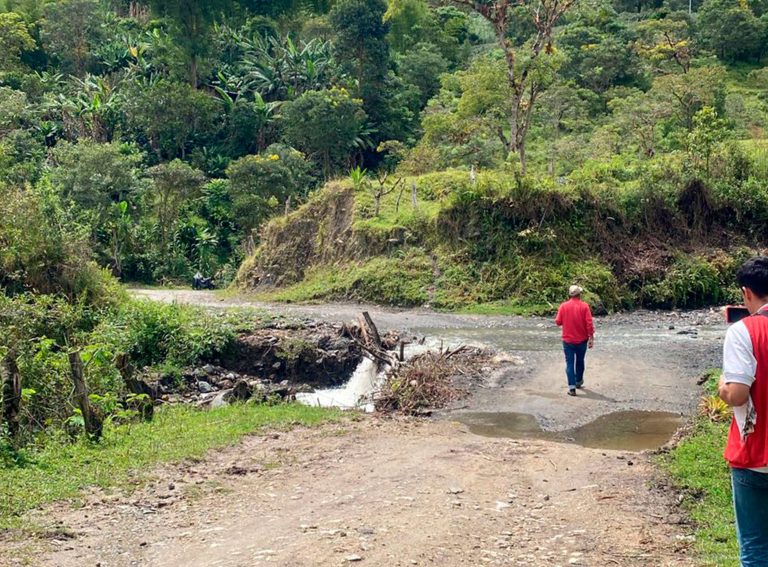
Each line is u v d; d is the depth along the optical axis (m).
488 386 13.50
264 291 30.38
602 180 27.41
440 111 51.50
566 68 59.38
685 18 71.31
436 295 24.17
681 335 18.23
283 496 7.38
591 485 7.68
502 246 24.47
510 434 10.67
